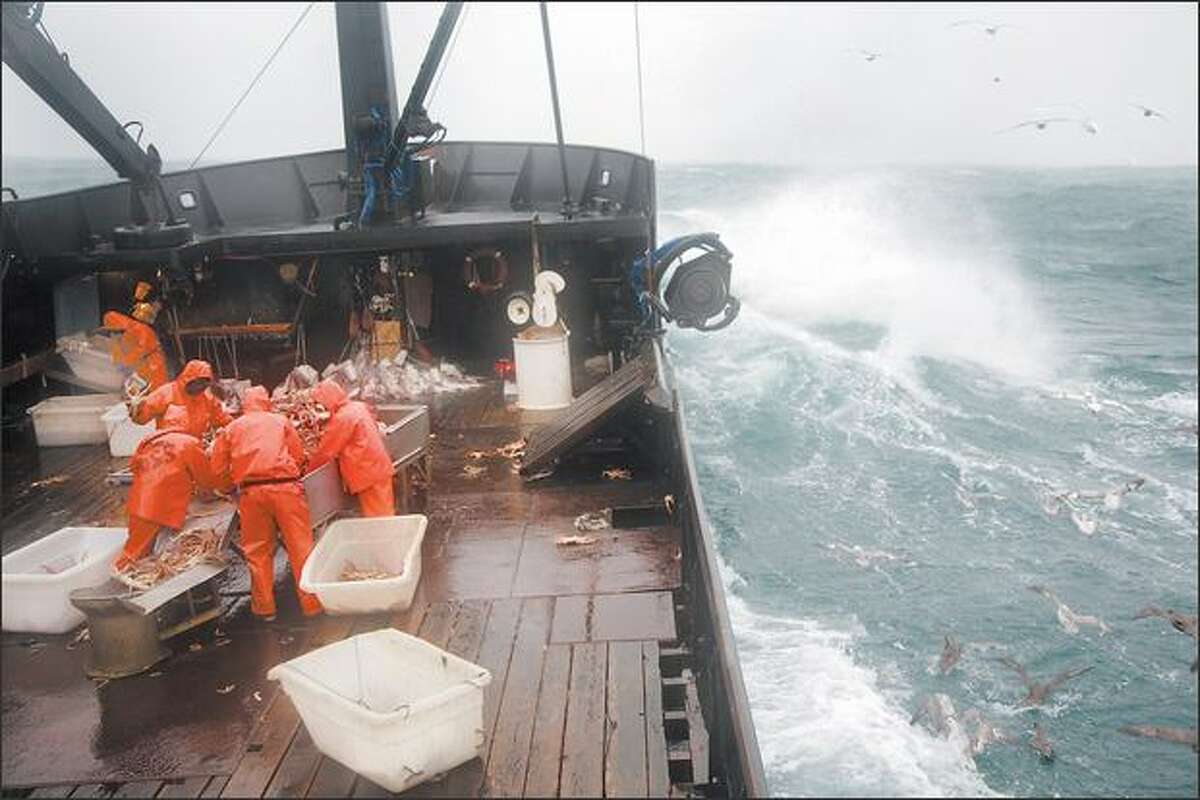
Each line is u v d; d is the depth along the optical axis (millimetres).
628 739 5309
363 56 12312
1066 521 20391
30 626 6777
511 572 7281
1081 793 13242
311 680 5133
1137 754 14039
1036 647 16125
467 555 7574
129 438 9875
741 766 4488
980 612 16875
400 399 11219
